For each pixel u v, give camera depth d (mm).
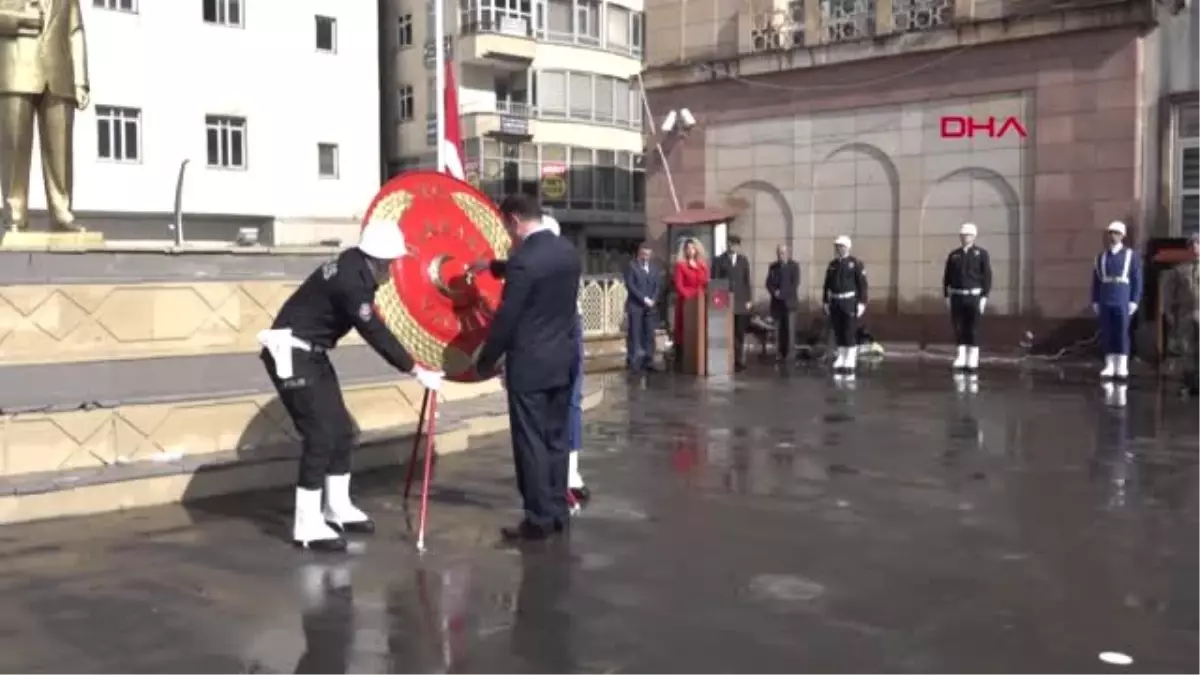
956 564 6012
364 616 5184
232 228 33281
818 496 7738
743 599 5414
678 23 22344
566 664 4562
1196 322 13086
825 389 14055
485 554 6273
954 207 18844
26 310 7824
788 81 20750
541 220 6621
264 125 33219
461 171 17156
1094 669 4480
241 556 6211
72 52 9008
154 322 8461
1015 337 18219
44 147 8984
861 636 4879
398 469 8727
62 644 4797
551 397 6680
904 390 13875
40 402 7645
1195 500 7535
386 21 43938
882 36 19312
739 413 11875
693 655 4660
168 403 7840
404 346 6750
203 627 5020
